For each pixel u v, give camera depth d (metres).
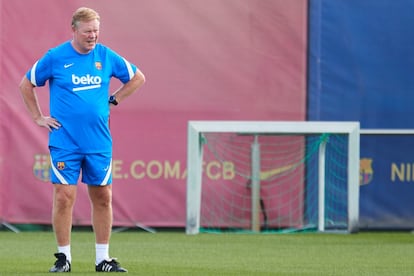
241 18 43.19
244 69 43.28
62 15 42.56
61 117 24.89
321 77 43.50
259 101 43.34
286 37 43.34
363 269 28.22
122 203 43.12
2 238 39.19
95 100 24.97
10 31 42.38
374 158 43.91
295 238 40.03
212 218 43.38
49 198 42.75
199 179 41.56
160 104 43.12
